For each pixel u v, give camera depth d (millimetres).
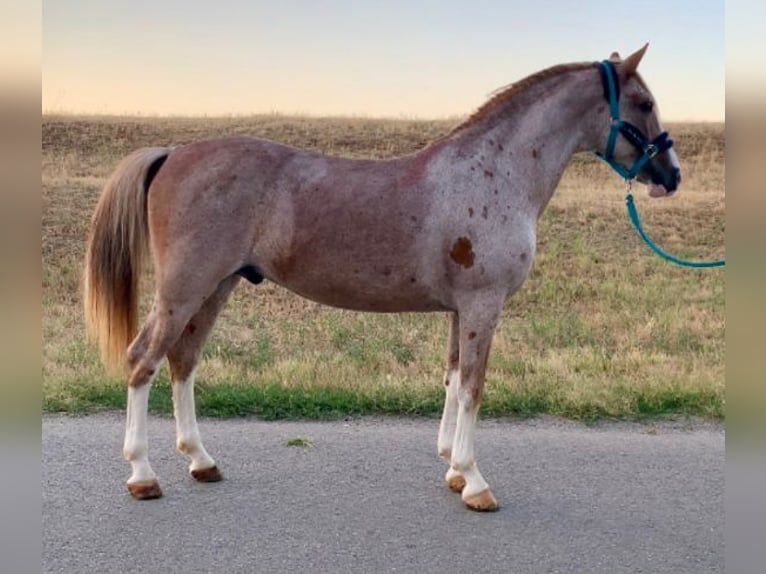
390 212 3975
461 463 4055
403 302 4121
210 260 4012
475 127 4164
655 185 4383
